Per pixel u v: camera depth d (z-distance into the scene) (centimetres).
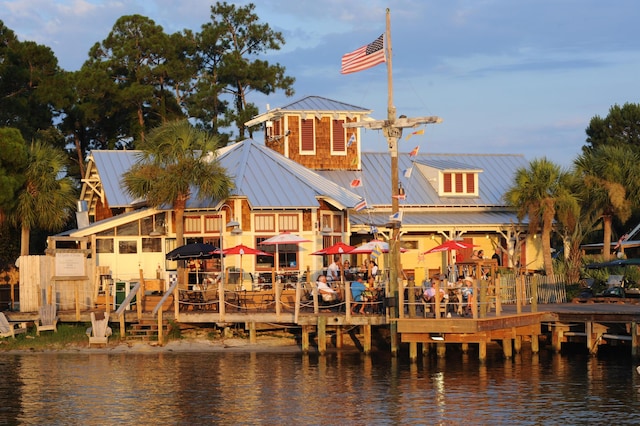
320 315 4319
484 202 6519
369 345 4378
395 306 4216
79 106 8131
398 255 4247
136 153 6228
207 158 5428
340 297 4472
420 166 6725
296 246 5450
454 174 6538
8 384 3775
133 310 4794
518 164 7075
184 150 5159
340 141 6556
